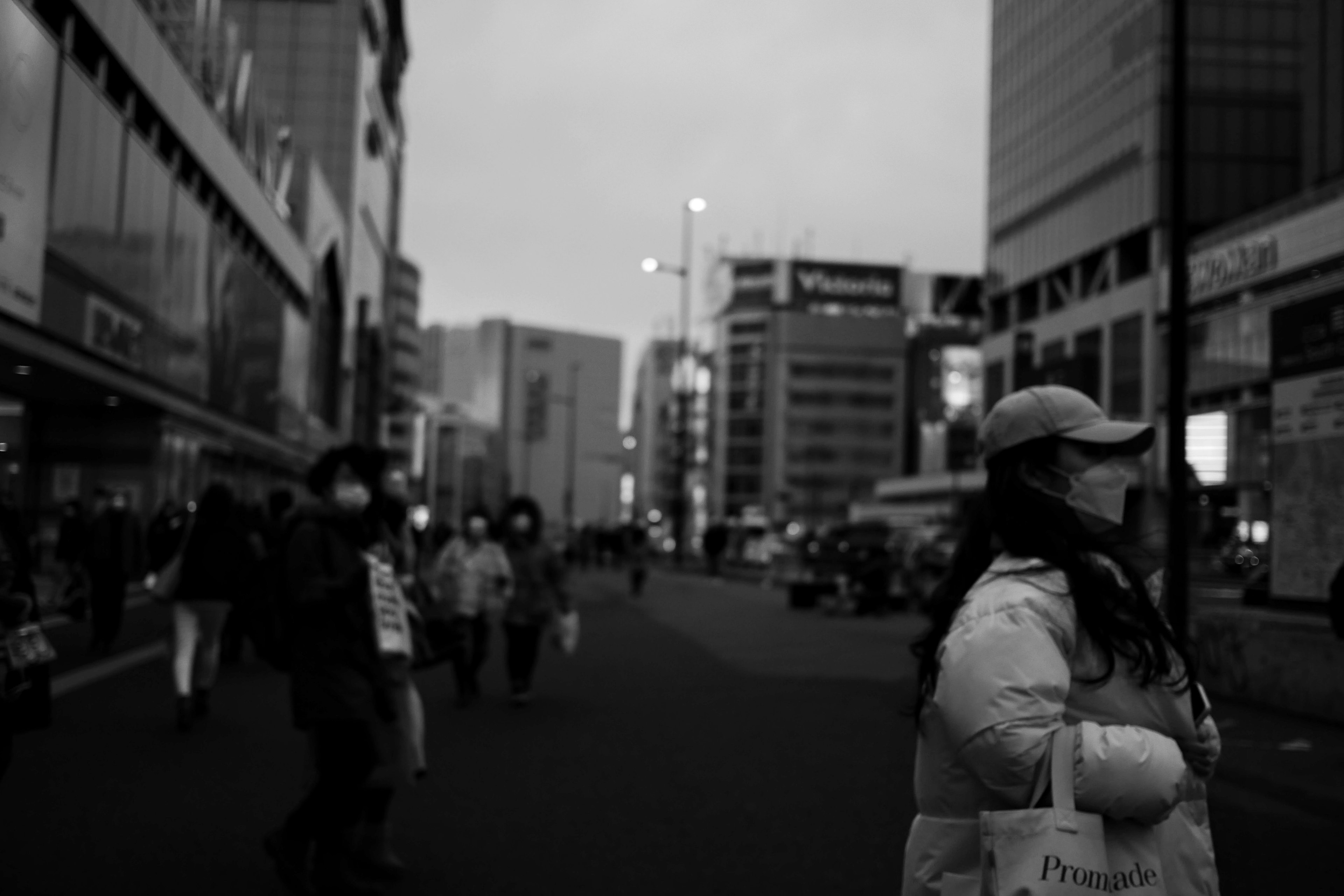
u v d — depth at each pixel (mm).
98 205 27219
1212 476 67062
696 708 12820
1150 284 77188
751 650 19672
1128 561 2402
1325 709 12094
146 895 5852
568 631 13117
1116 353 80688
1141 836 2207
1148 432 2463
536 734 11000
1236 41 78438
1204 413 65375
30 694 5129
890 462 163625
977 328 165000
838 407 163750
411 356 131625
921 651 2523
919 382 161500
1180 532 13281
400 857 6633
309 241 59875
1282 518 16797
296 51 73688
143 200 30859
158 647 17844
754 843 6977
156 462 33844
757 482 164000
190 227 35750
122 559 16750
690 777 8977
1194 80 78250
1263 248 61281
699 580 54938
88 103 26266
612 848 6852
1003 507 2475
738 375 166500
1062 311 88562
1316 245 56719
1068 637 2287
